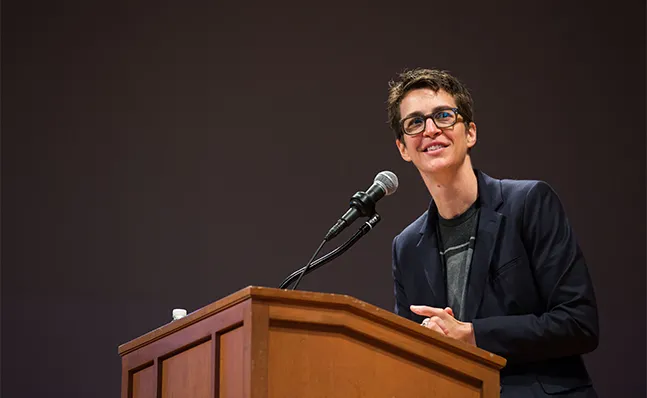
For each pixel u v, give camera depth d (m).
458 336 4.90
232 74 12.29
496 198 5.67
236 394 3.59
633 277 11.44
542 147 11.82
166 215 11.91
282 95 12.23
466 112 5.78
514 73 12.03
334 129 12.11
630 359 11.20
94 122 12.11
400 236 6.16
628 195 11.63
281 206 11.94
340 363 3.72
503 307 5.43
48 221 11.82
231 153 12.09
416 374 3.92
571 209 11.67
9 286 11.61
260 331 3.54
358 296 11.61
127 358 4.48
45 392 11.38
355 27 12.34
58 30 12.30
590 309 5.20
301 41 12.36
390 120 5.98
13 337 11.47
